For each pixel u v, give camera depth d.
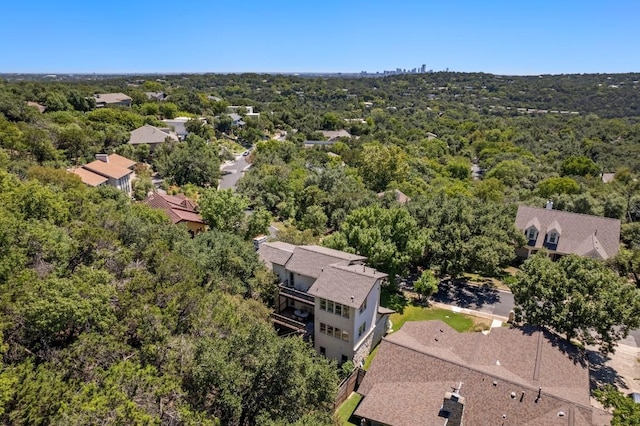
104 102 116.69
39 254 20.34
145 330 17.69
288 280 35.28
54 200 26.92
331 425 17.95
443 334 28.78
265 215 46.22
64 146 64.88
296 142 121.25
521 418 20.98
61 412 12.24
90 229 22.81
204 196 47.69
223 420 16.62
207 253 31.06
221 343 18.25
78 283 17.86
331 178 65.19
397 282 42.56
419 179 85.12
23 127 62.38
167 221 36.84
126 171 59.66
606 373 29.67
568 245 48.44
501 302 40.66
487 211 47.78
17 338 15.19
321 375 19.17
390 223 40.56
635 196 64.44
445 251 41.78
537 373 24.12
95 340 15.68
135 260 24.20
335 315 30.22
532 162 103.50
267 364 17.50
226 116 127.88
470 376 23.45
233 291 28.98
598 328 27.80
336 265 32.97
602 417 22.06
